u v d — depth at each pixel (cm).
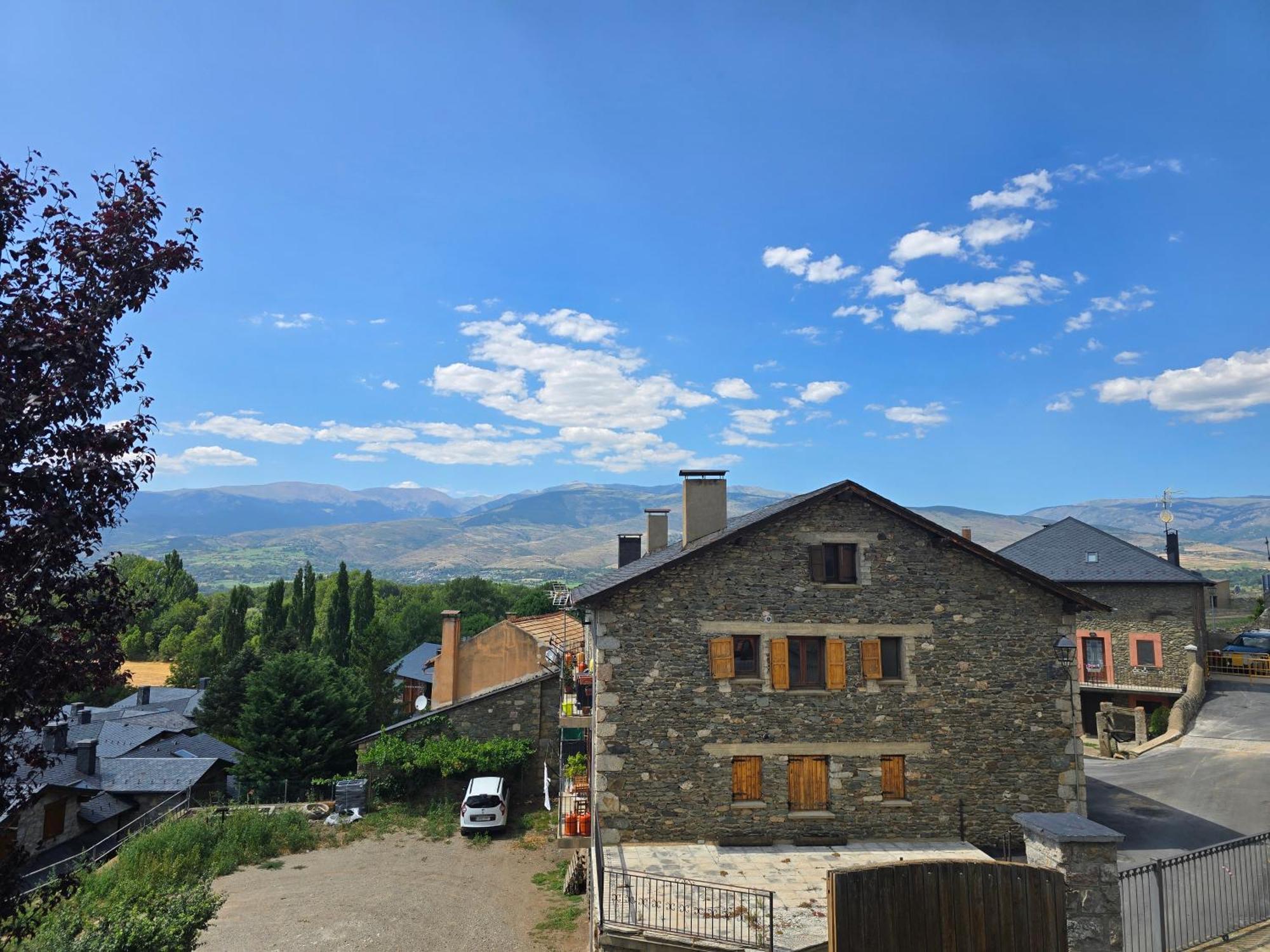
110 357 617
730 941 1201
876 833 1692
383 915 1778
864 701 1731
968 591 1789
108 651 626
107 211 630
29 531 573
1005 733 1750
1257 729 2583
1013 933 789
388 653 4778
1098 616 3170
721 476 2272
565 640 3278
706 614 1720
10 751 623
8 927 650
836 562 1788
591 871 1616
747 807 1669
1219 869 1414
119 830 2609
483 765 2677
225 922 1730
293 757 3066
